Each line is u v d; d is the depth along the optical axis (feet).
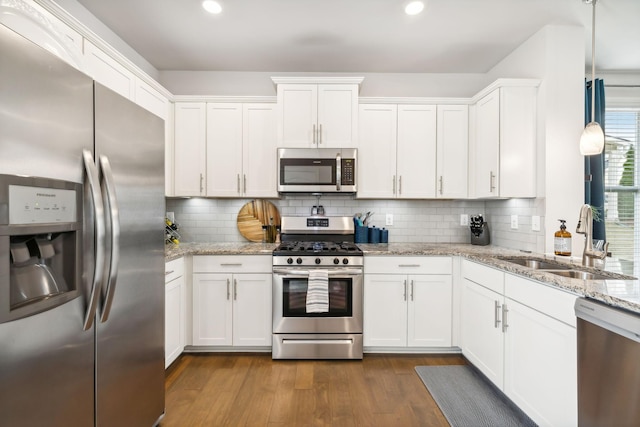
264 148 10.17
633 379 3.82
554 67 8.29
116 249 4.11
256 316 9.09
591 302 4.44
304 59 10.18
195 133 10.11
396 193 10.15
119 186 4.61
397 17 7.94
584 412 4.53
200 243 10.85
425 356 9.13
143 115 5.25
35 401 3.25
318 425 6.16
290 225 10.79
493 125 8.91
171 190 10.07
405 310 9.04
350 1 7.34
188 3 7.41
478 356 7.83
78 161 3.80
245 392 7.26
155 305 5.65
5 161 2.91
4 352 2.92
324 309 8.54
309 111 9.83
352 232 10.83
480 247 9.93
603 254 6.58
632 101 10.91
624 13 7.73
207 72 11.07
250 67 10.76
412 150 10.18
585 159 9.21
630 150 10.90
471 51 9.64
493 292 7.13
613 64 10.42
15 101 3.01
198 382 7.69
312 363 8.69
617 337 4.03
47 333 3.38
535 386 5.70
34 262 3.48
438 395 7.15
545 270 6.34
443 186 10.17
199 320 9.07
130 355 4.91
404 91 11.19
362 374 8.09
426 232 11.11
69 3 7.13
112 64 7.00
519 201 9.25
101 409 4.26
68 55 4.45
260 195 10.16
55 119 3.47
